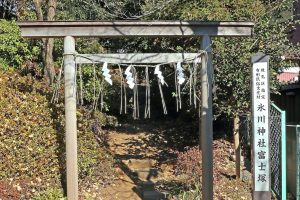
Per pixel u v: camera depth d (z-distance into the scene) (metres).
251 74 4.38
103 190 6.31
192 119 9.86
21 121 5.62
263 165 4.36
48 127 5.86
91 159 6.33
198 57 5.28
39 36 5.13
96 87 8.02
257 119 4.36
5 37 7.95
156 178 7.04
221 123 8.50
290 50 7.02
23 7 8.87
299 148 5.41
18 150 5.56
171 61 5.28
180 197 5.66
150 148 8.68
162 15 7.26
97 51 8.62
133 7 9.55
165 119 11.62
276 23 7.00
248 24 5.23
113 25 5.14
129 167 7.48
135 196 6.30
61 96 6.20
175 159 7.61
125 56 5.25
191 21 5.17
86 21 5.09
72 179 5.27
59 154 5.89
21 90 6.02
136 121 11.39
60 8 10.09
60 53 8.30
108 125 10.20
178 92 5.39
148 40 8.36
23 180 5.56
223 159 7.19
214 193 5.80
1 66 7.51
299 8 8.79
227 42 6.54
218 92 6.79
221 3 7.06
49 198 5.35
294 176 5.68
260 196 4.35
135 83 5.27
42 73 8.09
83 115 6.58
